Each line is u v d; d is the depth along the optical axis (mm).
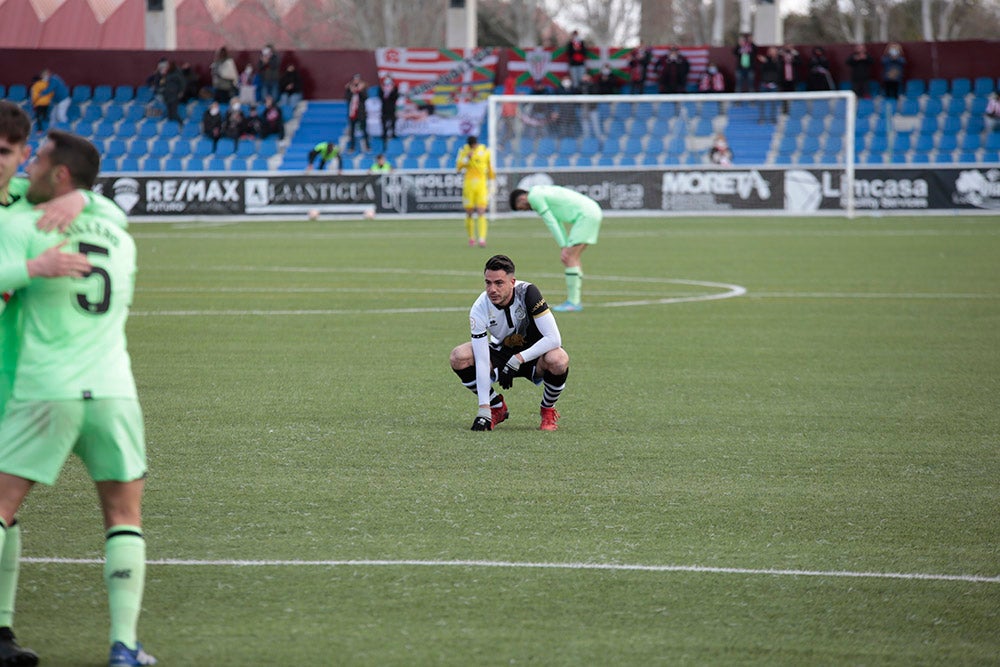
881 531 20828
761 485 24016
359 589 17672
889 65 140750
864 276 67000
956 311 52719
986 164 116625
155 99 150000
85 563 18969
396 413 31328
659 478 24531
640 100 120750
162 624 16266
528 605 17016
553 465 25609
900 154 137375
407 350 42188
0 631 15016
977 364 39188
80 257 14062
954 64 146500
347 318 50531
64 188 14930
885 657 15180
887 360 40031
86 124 147000
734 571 18578
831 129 140125
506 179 123375
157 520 21359
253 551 19531
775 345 43406
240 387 35031
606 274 69312
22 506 22219
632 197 121125
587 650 15344
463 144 143875
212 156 141250
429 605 17000
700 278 66875
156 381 35969
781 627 16203
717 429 29438
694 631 16031
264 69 143250
